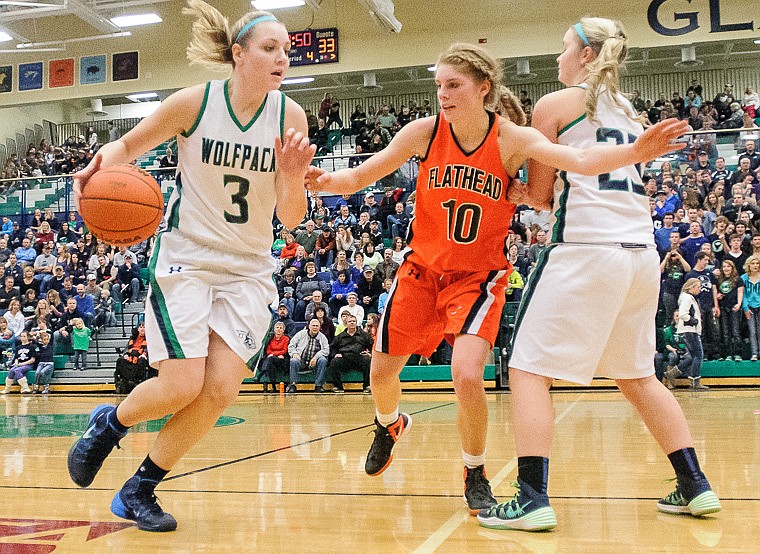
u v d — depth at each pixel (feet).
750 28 48.57
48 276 44.93
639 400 8.21
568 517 7.92
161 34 56.90
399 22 52.08
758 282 33.47
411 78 60.29
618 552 6.40
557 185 8.14
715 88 61.52
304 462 12.51
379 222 43.73
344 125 66.90
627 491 9.41
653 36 49.83
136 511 7.59
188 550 6.68
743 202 37.50
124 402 7.84
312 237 41.93
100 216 7.61
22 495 9.57
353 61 54.39
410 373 35.94
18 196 52.49
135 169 7.93
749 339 33.53
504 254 8.86
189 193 8.14
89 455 7.84
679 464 7.92
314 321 36.17
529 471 7.41
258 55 7.86
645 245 7.93
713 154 39.78
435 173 8.68
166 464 7.80
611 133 8.12
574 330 7.59
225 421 21.25
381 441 9.92
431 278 8.96
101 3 54.13
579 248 7.71
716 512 7.81
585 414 21.17
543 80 62.08
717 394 29.73
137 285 44.80
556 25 51.29
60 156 63.57
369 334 35.70
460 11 52.80
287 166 7.64
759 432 16.05
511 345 7.89
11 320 41.68
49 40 58.44
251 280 8.23
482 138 8.38
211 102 8.07
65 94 58.18
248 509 8.55
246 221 8.20
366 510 8.47
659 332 33.53
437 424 19.13
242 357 7.97
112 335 43.21
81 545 6.88
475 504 8.23
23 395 38.83
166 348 7.51
